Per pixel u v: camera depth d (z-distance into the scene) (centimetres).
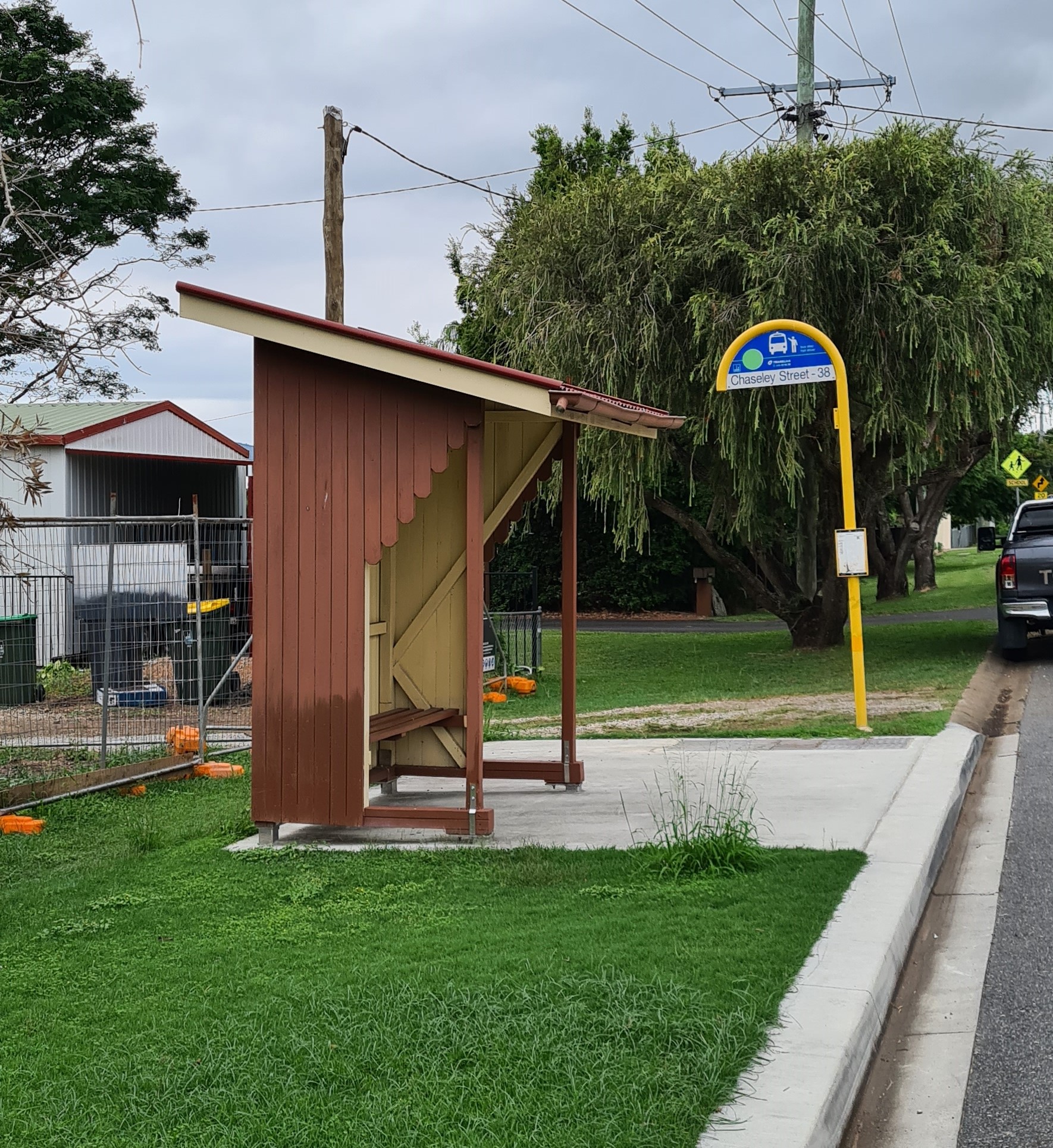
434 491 875
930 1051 443
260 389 744
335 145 1630
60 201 2503
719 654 2052
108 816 914
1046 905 604
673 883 607
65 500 2088
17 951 531
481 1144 330
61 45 2606
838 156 1666
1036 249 1659
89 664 1417
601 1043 396
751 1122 343
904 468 1936
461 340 2775
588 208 1762
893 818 745
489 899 596
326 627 739
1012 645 1650
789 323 1134
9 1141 341
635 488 1897
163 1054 400
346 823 737
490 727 1301
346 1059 389
